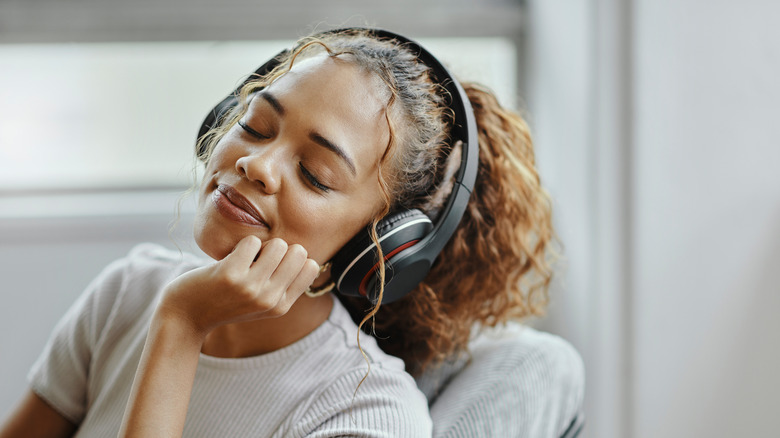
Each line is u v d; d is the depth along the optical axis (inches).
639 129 50.1
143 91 62.9
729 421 48.0
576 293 55.0
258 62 63.0
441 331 38.2
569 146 55.2
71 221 57.9
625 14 49.9
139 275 38.4
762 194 45.4
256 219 28.2
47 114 62.1
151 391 27.0
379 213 31.0
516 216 39.6
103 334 37.0
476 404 34.7
